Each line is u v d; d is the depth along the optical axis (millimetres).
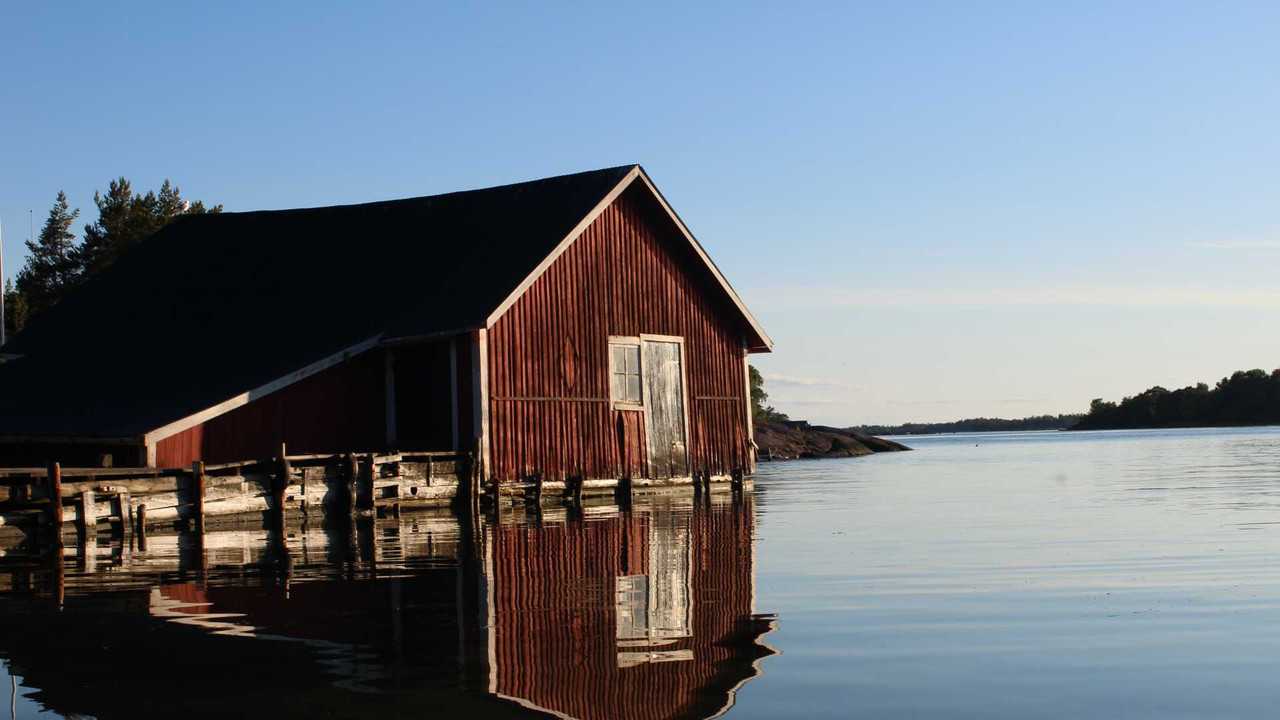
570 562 15195
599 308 31094
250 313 32125
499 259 29984
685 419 33188
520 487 28391
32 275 65062
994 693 7871
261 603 11859
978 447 97938
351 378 28422
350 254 33438
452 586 12961
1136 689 7973
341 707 7629
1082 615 10688
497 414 28172
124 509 20344
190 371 29000
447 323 27828
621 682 8195
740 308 34562
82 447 26281
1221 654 9023
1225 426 161500
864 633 9852
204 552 17344
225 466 21906
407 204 34781
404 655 9141
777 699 7738
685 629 10086
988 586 12492
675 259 33406
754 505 26922
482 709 7543
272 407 26781
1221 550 15688
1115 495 28422
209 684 8305
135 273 36500
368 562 15602
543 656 9039
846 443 76750
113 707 7762
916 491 32031
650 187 31953
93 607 11734
